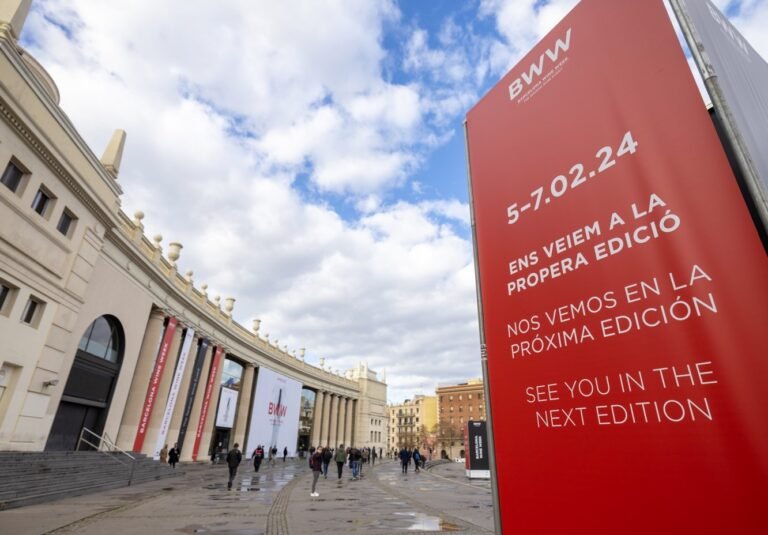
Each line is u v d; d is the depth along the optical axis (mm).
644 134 2602
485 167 3809
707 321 2098
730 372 1964
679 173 2375
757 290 1942
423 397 115000
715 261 2127
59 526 8109
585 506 2365
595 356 2559
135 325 22438
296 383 50125
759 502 1751
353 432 68125
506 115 3729
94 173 17516
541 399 2787
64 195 15961
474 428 27453
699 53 2389
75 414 18625
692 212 2271
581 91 3090
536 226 3174
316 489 17422
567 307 2799
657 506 2076
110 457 17500
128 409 22938
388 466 43594
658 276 2354
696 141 2334
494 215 3578
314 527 8906
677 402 2131
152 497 13109
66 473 13719
